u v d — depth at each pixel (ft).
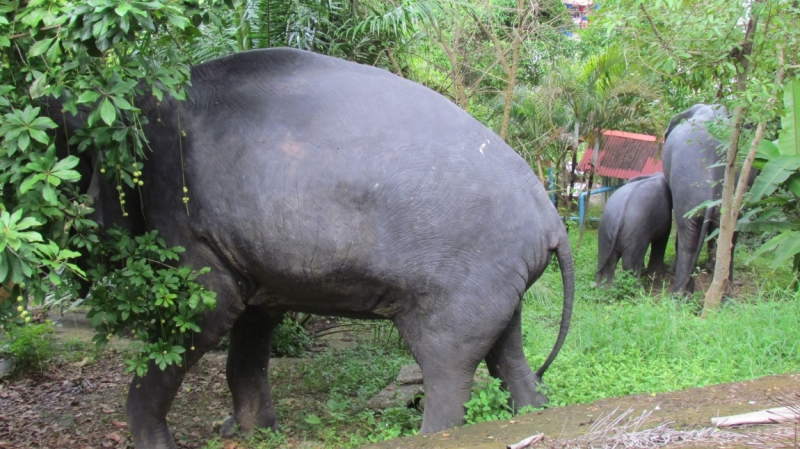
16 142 10.55
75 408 18.92
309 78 14.21
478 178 13.48
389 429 15.29
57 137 13.56
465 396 13.91
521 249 13.76
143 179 14.08
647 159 46.01
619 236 30.68
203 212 13.80
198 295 13.14
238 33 23.47
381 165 13.25
